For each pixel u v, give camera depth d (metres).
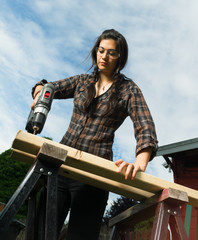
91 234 1.50
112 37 1.71
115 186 1.49
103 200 1.57
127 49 1.73
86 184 1.56
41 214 1.51
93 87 1.65
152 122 1.55
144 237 3.79
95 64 1.83
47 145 1.17
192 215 7.10
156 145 1.46
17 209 1.05
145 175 1.33
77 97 1.71
